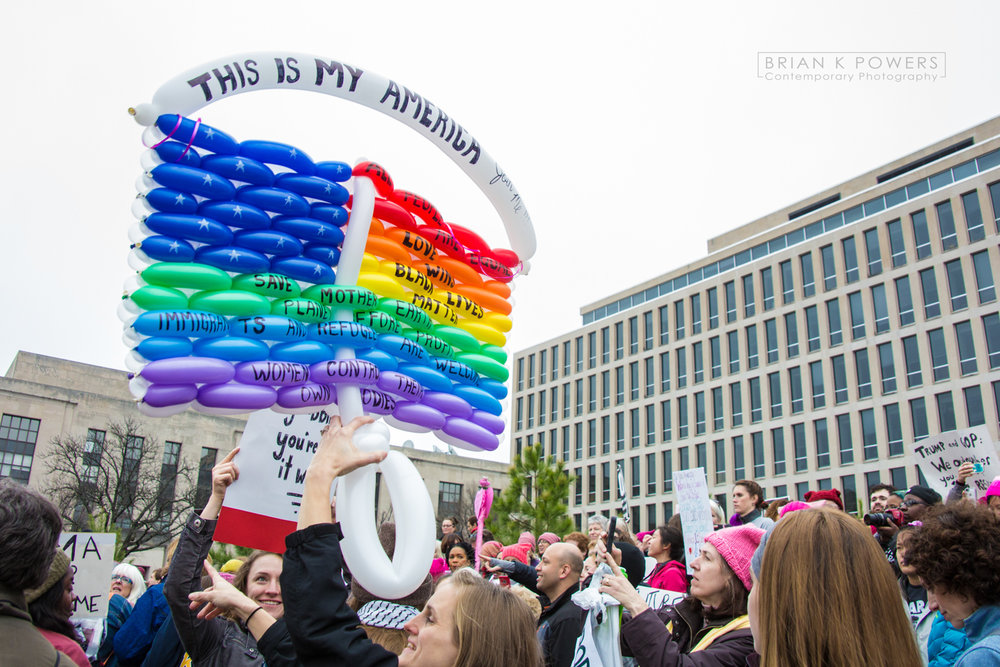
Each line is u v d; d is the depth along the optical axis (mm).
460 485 49531
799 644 1822
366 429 2611
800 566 1886
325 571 2145
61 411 37969
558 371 66500
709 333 55688
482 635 2438
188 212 3137
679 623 4117
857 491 45031
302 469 3695
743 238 58781
